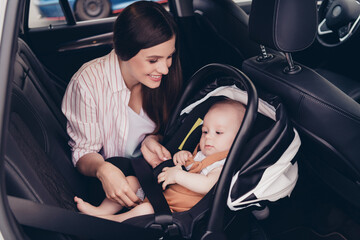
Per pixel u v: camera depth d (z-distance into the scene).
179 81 1.49
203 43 2.13
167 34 1.19
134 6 1.21
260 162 1.20
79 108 1.40
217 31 1.96
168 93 1.49
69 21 2.36
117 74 1.40
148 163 1.47
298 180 1.95
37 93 1.53
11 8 0.89
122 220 1.28
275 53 1.65
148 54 1.21
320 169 1.69
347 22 1.92
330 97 1.24
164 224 1.15
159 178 1.38
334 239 1.65
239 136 1.12
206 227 1.16
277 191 1.25
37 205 0.96
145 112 1.53
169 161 1.45
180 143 1.55
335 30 1.99
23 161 1.01
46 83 1.74
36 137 1.32
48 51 2.30
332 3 2.00
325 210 1.78
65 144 1.53
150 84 1.31
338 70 1.99
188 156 1.47
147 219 1.17
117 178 1.30
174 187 1.39
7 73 0.87
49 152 1.37
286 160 1.25
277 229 1.75
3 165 0.87
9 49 0.88
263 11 1.24
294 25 1.20
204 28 2.02
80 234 1.05
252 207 1.37
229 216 1.29
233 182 1.20
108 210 1.35
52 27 2.34
